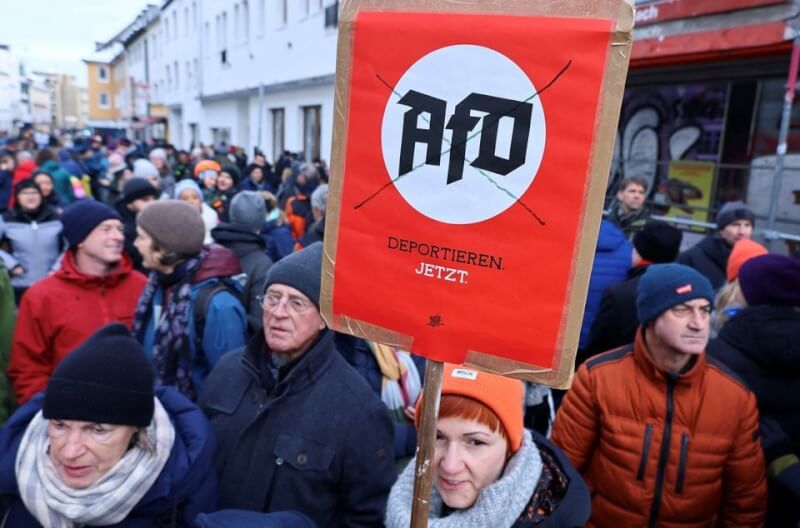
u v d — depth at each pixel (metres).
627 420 1.98
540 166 1.02
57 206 5.40
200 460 1.64
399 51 1.10
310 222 7.01
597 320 3.20
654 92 7.47
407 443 2.27
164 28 33.38
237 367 1.98
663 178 7.34
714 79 6.59
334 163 1.19
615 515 2.00
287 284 1.81
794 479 1.93
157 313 2.56
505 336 1.08
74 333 2.58
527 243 1.04
